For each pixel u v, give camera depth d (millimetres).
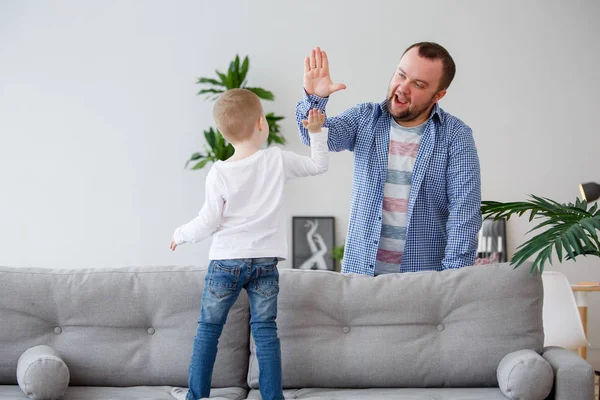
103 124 5680
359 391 2504
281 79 5684
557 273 3969
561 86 5629
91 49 5691
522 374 2273
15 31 5688
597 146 5629
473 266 2631
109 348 2588
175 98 5684
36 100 5680
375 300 2586
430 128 2674
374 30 5660
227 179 2354
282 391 2455
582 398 2256
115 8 5699
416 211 2684
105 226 5672
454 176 2658
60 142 5684
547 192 5621
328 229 5656
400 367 2531
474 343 2533
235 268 2311
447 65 2572
